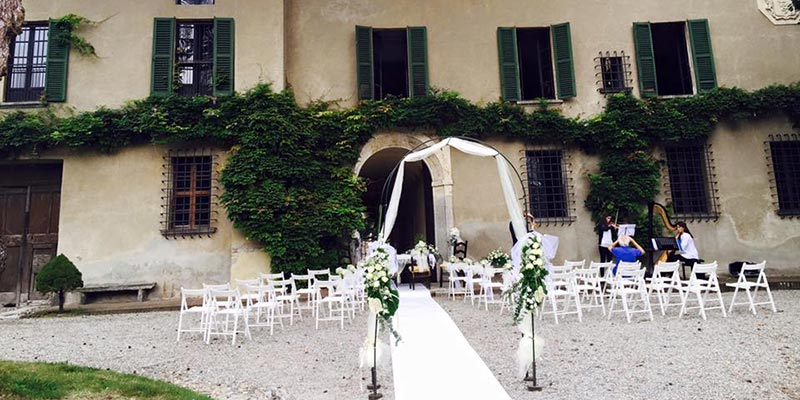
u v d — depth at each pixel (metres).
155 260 10.70
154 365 5.44
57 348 6.27
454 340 6.04
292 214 10.70
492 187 11.89
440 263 11.13
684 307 7.02
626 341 5.81
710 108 11.88
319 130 11.45
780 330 5.96
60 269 9.23
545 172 12.09
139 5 11.43
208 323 6.57
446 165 11.79
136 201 10.84
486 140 12.04
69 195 10.72
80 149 10.84
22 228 11.12
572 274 7.25
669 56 13.30
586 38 12.56
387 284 4.72
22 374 4.44
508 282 7.11
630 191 11.55
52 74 10.96
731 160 12.02
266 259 10.66
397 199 6.70
